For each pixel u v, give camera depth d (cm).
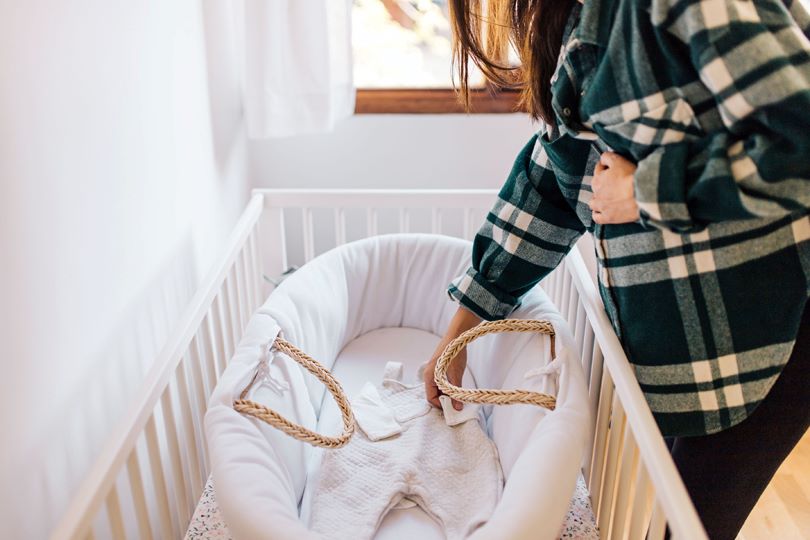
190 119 161
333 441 104
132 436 91
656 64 81
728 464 100
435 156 221
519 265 122
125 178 125
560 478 95
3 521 90
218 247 185
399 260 173
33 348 97
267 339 118
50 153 100
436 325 175
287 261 233
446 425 133
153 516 139
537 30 95
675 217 82
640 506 92
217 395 105
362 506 117
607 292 99
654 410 98
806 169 76
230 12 190
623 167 88
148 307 137
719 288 88
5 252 90
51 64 100
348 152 220
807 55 77
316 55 182
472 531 111
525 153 121
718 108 79
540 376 116
